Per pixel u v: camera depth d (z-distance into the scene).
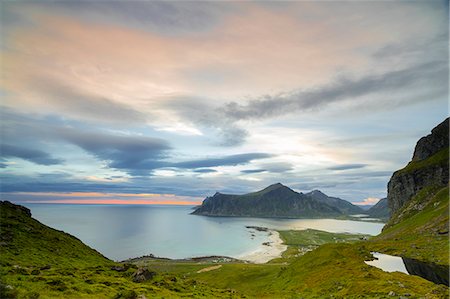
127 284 63.34
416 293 73.12
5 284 44.38
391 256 153.25
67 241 114.81
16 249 83.06
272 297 94.38
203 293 70.81
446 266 137.38
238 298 74.12
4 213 115.50
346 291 86.25
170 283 73.12
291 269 138.50
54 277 54.88
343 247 152.25
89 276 65.88
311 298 89.19
